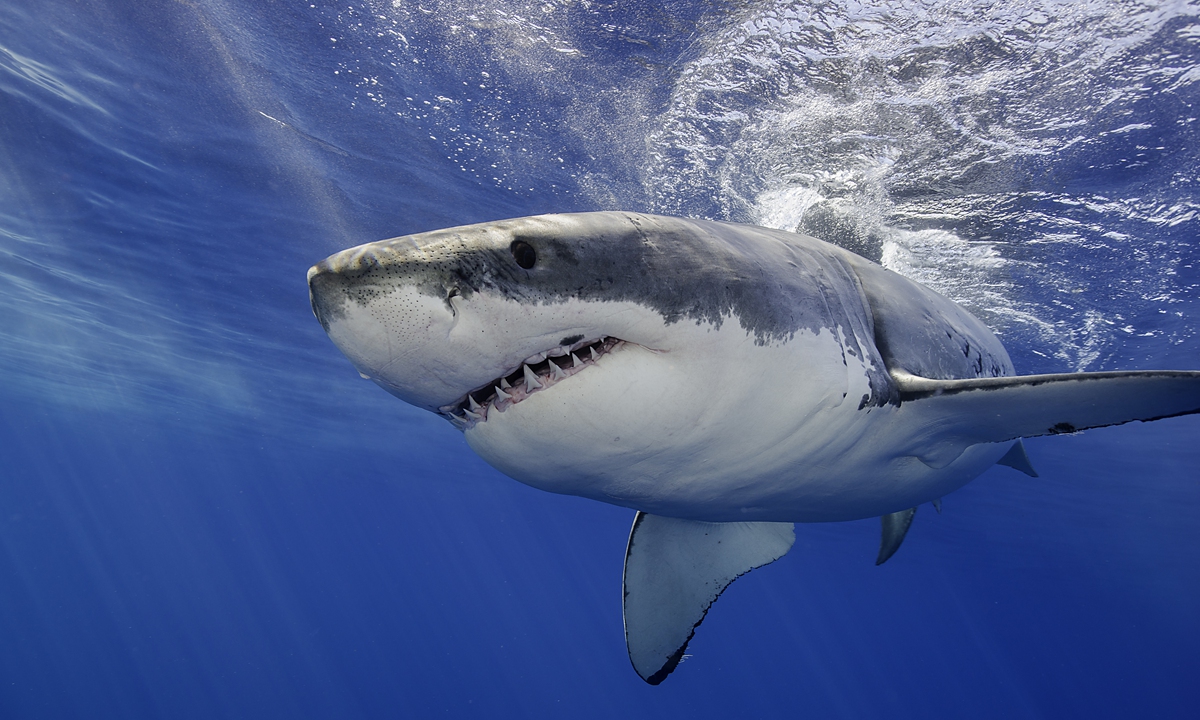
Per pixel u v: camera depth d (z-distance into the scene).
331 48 6.76
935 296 3.22
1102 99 5.24
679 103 6.21
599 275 1.72
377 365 1.64
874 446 2.41
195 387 20.44
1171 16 4.49
